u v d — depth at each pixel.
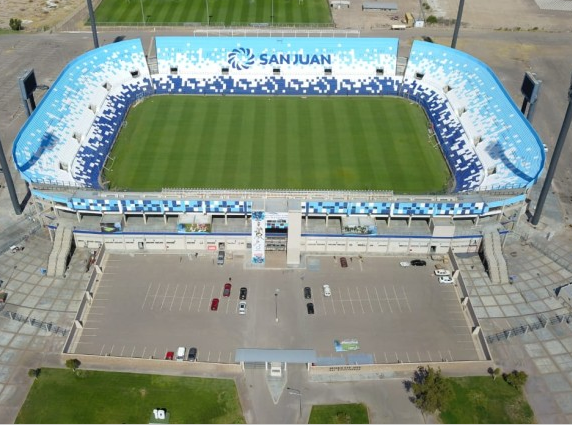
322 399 88.94
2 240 117.62
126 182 131.50
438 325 101.69
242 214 115.38
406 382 91.75
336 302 105.44
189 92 169.12
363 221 113.75
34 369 92.38
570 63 191.75
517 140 130.88
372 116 160.12
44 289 106.81
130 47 169.38
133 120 156.25
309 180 133.62
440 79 164.62
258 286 108.31
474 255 116.50
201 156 141.38
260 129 153.12
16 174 137.62
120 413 86.44
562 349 97.69
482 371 93.69
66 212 118.44
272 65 172.38
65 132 136.50
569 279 111.06
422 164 140.38
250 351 90.88
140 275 110.19
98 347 96.44
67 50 196.50
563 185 136.62
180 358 94.06
